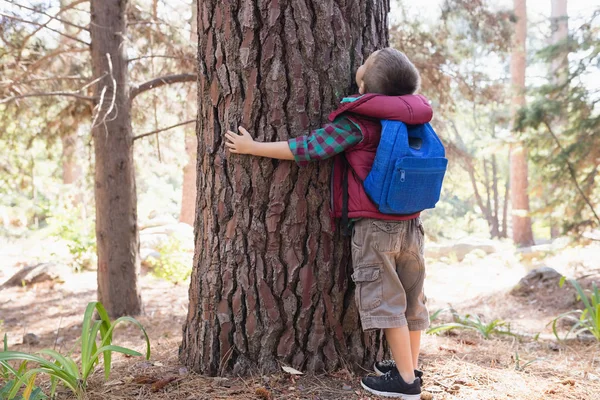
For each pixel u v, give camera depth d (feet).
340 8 8.17
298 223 8.18
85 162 32.55
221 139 8.29
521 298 22.20
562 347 12.63
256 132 8.09
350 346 8.64
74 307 22.59
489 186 92.99
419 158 7.23
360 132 7.54
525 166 52.44
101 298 19.61
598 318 12.78
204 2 8.26
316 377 8.26
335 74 8.16
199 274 8.77
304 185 8.16
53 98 22.43
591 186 26.76
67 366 7.70
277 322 8.28
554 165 26.96
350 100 7.65
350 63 8.34
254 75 7.99
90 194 50.03
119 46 18.97
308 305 8.30
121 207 19.29
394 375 7.73
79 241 32.04
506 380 8.87
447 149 33.73
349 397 7.70
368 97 7.41
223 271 8.39
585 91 25.81
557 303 20.75
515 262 37.58
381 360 8.96
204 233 8.70
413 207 7.41
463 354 10.90
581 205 26.84
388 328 7.72
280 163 8.08
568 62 27.53
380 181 7.21
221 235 8.41
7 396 7.14
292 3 7.90
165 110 25.44
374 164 7.29
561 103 25.76
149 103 24.62
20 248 42.27
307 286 8.27
